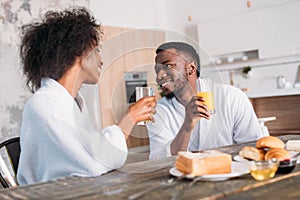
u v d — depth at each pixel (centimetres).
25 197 92
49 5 392
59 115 114
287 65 419
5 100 356
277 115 423
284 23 404
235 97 180
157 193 87
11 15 363
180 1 526
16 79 364
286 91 404
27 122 120
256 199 78
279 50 409
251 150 118
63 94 117
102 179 107
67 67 119
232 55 468
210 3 495
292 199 76
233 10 473
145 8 516
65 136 112
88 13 132
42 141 116
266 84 436
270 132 413
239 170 102
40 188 101
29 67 131
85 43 119
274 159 101
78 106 115
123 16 487
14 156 157
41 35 127
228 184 92
